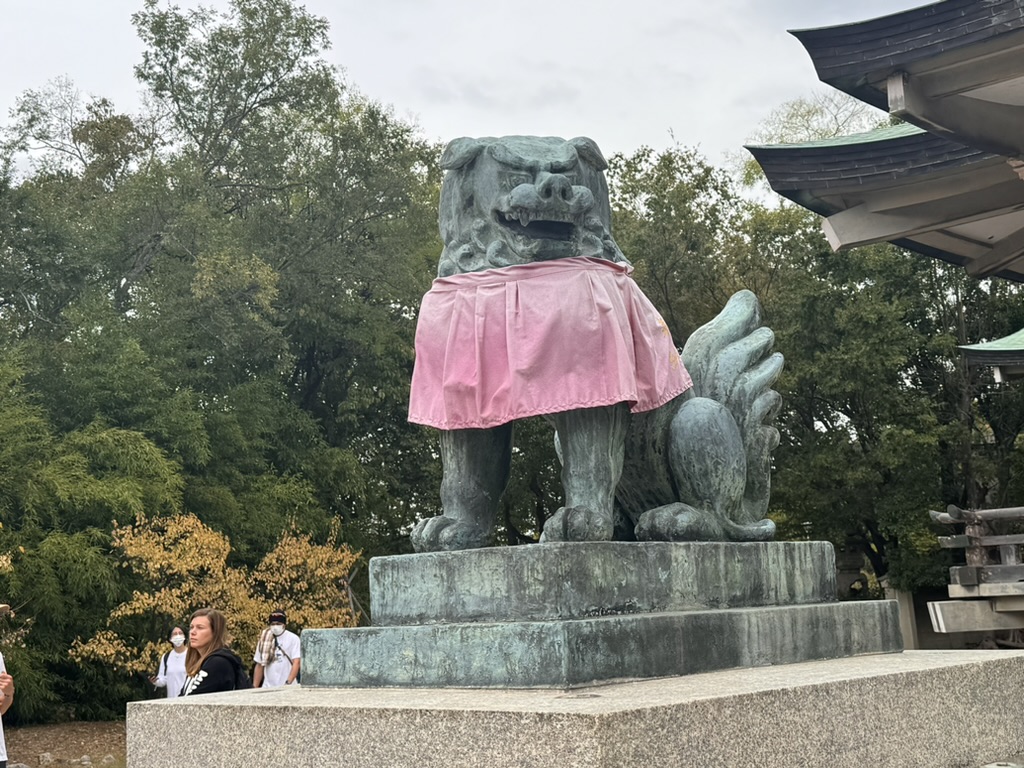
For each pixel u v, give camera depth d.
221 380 19.05
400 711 2.43
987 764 3.33
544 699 2.41
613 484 3.29
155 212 18.81
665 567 3.14
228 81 20.48
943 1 6.48
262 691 3.20
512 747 2.21
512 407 3.18
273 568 16.05
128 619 15.26
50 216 17.94
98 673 15.48
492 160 3.37
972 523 12.37
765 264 21.66
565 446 3.28
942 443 19.55
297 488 17.77
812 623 3.47
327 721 2.58
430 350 3.38
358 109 22.53
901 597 19.45
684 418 3.64
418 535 3.36
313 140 21.06
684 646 2.92
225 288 17.88
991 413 20.64
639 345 3.35
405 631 2.92
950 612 12.19
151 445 15.38
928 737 3.10
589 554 2.91
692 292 21.64
